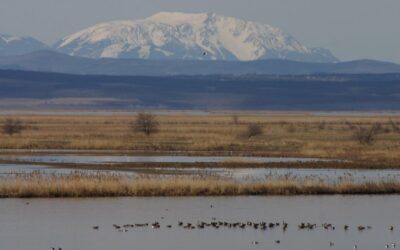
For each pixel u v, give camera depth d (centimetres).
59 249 7794
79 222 9188
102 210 9894
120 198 10775
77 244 8069
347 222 9412
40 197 10769
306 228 9025
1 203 10312
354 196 11281
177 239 8356
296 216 9738
